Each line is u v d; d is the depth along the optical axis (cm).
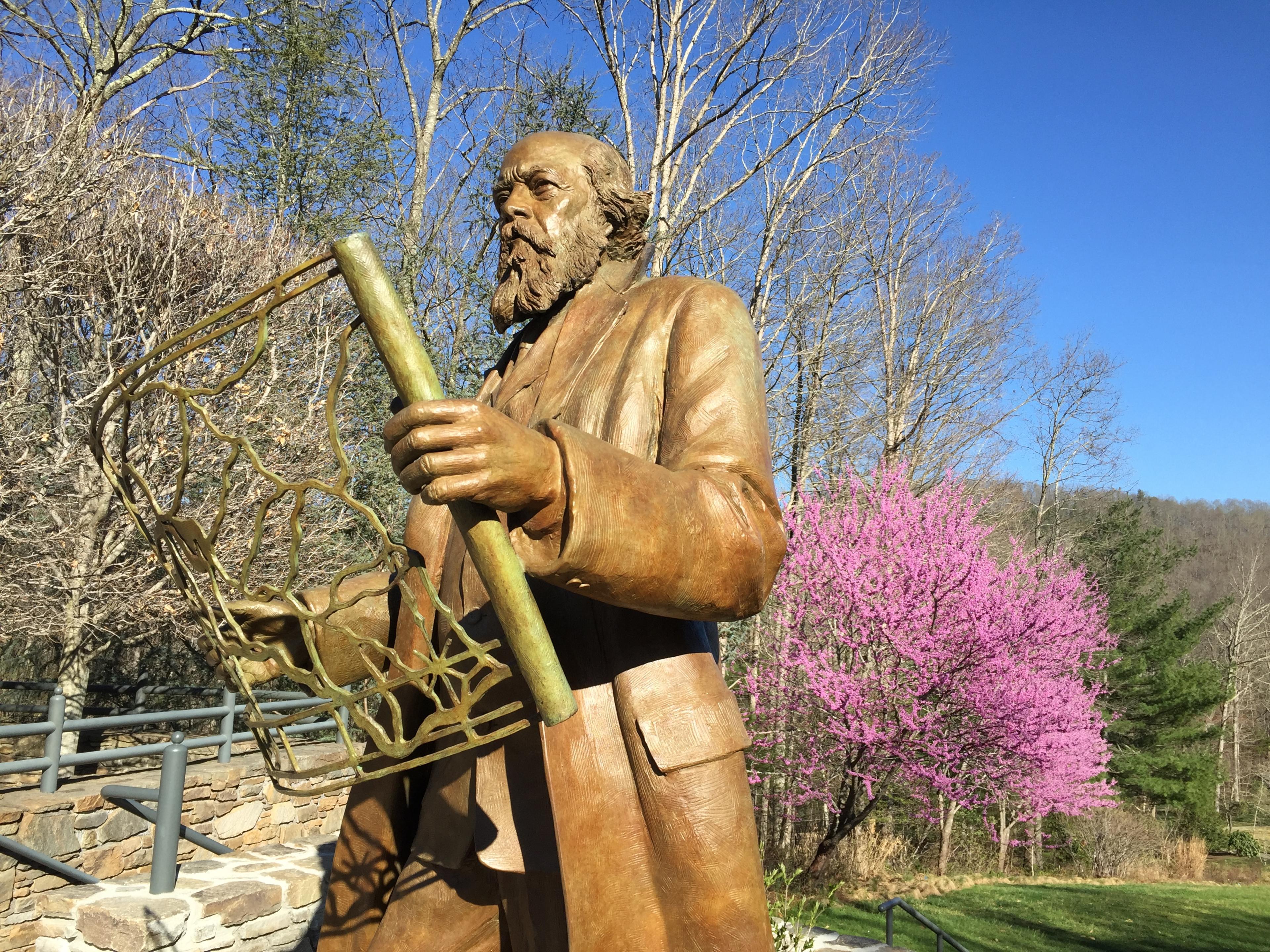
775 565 149
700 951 146
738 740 157
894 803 1513
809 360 2047
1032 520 3148
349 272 119
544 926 165
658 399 168
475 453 115
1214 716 3788
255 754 873
